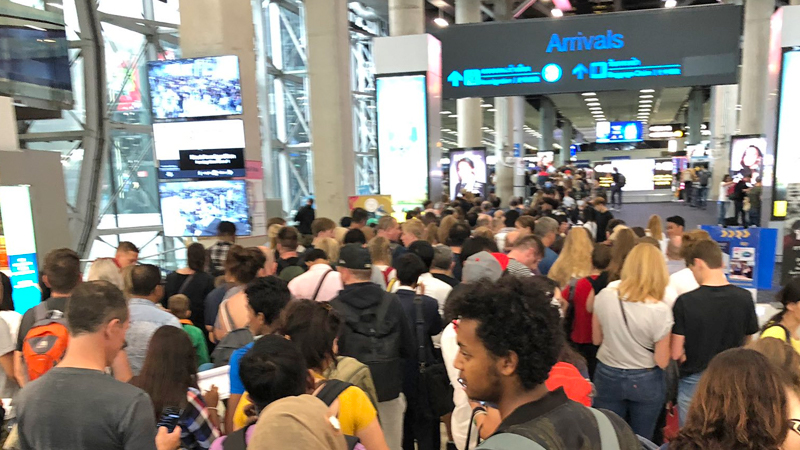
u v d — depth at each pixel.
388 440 2.93
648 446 1.57
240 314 3.19
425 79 11.38
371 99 23.17
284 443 1.04
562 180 23.09
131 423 1.70
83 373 1.74
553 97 29.47
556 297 3.42
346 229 6.57
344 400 1.85
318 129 14.70
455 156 17.81
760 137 16.62
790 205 9.02
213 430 2.20
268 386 1.54
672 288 3.53
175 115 7.82
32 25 8.82
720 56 13.13
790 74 8.81
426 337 3.28
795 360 1.92
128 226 13.05
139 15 13.46
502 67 14.17
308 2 14.45
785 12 8.70
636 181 30.97
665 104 32.66
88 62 11.38
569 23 13.80
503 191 25.41
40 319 2.74
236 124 7.74
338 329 2.20
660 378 3.12
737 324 2.97
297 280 3.79
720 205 16.73
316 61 14.55
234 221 7.92
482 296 1.15
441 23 21.64
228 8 8.19
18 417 1.75
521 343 1.10
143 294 3.04
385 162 11.71
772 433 1.32
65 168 11.43
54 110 9.48
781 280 5.39
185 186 7.94
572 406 1.12
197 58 7.65
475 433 2.52
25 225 5.89
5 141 5.99
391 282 4.13
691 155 29.14
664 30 13.38
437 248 4.14
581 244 3.97
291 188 19.53
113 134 12.77
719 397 1.37
